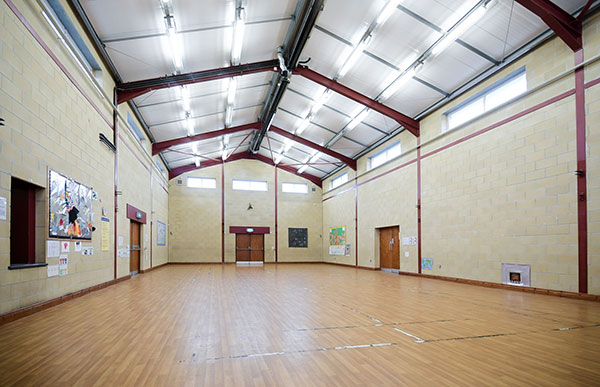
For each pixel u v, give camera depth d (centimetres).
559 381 274
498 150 882
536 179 775
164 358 329
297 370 298
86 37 732
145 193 1341
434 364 313
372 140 1527
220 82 1110
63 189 623
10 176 466
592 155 663
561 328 448
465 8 764
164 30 776
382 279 1128
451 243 1050
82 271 717
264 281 1048
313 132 1620
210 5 745
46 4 603
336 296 736
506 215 852
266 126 1499
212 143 1730
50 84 578
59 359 324
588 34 676
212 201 2022
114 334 415
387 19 865
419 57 945
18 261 536
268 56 1034
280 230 2114
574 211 691
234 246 2022
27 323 466
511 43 812
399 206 1352
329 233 2083
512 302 650
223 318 509
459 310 573
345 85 1175
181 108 1219
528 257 789
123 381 272
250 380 275
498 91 912
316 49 1037
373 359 327
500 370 298
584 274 668
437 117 1131
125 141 1038
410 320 496
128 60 857
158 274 1274
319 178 2220
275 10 836
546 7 682
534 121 785
